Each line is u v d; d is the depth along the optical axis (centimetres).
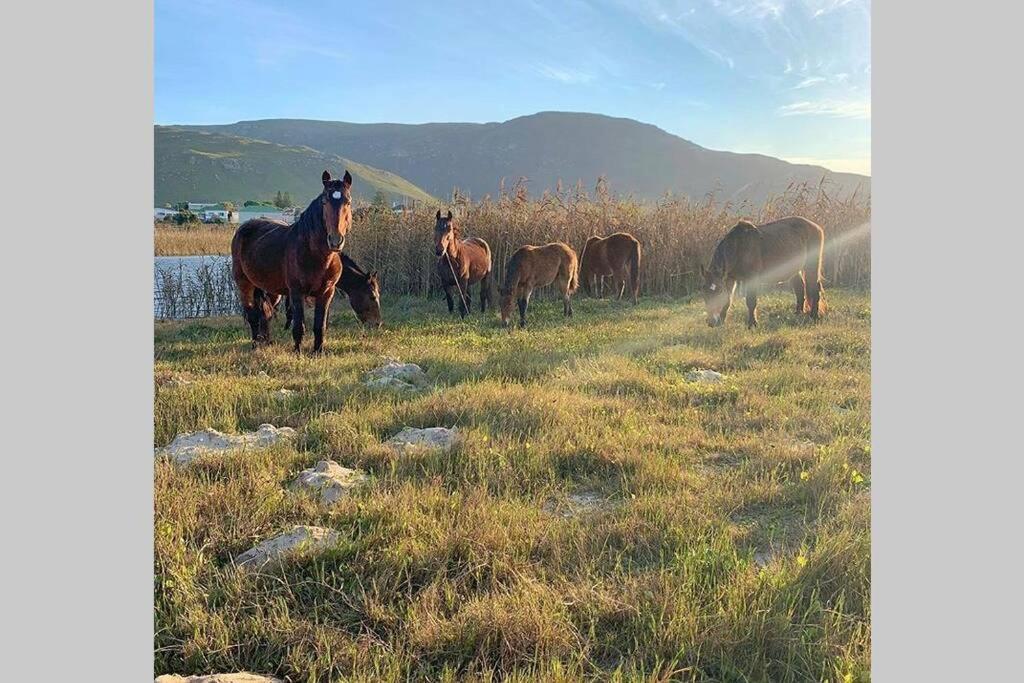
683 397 619
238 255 927
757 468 446
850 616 267
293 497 390
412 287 1595
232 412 561
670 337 933
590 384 657
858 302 1215
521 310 1095
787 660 247
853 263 1534
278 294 934
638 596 282
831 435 512
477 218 1580
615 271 1454
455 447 461
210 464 434
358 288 1048
